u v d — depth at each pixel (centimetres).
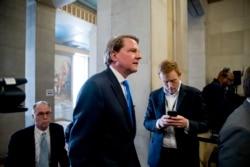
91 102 88
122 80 106
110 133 92
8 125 356
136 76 186
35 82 418
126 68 104
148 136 178
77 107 92
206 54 425
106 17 215
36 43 421
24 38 374
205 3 414
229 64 418
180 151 137
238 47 410
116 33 202
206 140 171
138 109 183
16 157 159
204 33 412
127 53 103
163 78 142
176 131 138
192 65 425
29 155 162
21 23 370
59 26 662
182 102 142
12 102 58
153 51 182
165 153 141
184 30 265
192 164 139
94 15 654
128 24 194
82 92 92
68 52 843
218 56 431
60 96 801
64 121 718
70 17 580
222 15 430
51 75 446
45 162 163
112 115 91
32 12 427
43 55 433
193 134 137
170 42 233
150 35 180
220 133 77
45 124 168
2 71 340
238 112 76
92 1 608
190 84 425
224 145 72
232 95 283
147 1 183
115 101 94
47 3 433
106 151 92
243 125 69
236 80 355
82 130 87
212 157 201
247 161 65
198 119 143
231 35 418
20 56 366
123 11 198
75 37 797
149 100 164
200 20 414
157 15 192
